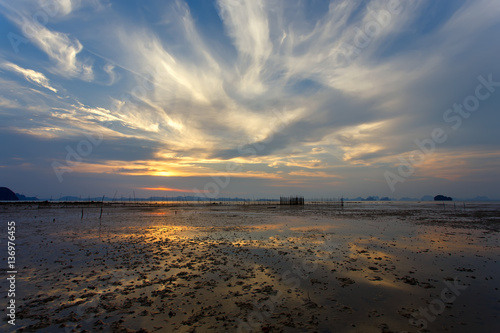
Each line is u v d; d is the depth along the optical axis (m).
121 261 12.24
